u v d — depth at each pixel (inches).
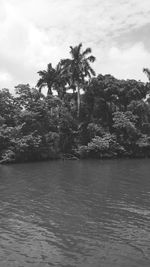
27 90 2662.4
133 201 1043.9
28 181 1459.2
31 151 2539.4
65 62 2972.4
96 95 3095.5
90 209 955.3
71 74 2955.2
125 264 588.7
